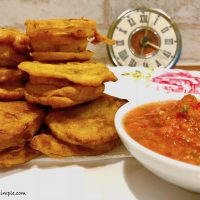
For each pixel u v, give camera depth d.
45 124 0.21
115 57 0.43
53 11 0.45
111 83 0.30
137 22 0.42
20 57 0.22
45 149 0.19
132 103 0.21
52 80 0.20
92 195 0.17
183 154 0.16
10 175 0.18
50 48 0.22
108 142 0.20
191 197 0.17
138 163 0.20
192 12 0.45
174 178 0.16
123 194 0.17
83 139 0.19
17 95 0.21
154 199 0.17
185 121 0.18
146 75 0.33
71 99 0.20
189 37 0.47
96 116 0.21
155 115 0.20
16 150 0.19
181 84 0.31
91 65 0.21
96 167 0.19
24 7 0.44
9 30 0.23
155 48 0.43
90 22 0.22
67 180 0.18
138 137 0.17
